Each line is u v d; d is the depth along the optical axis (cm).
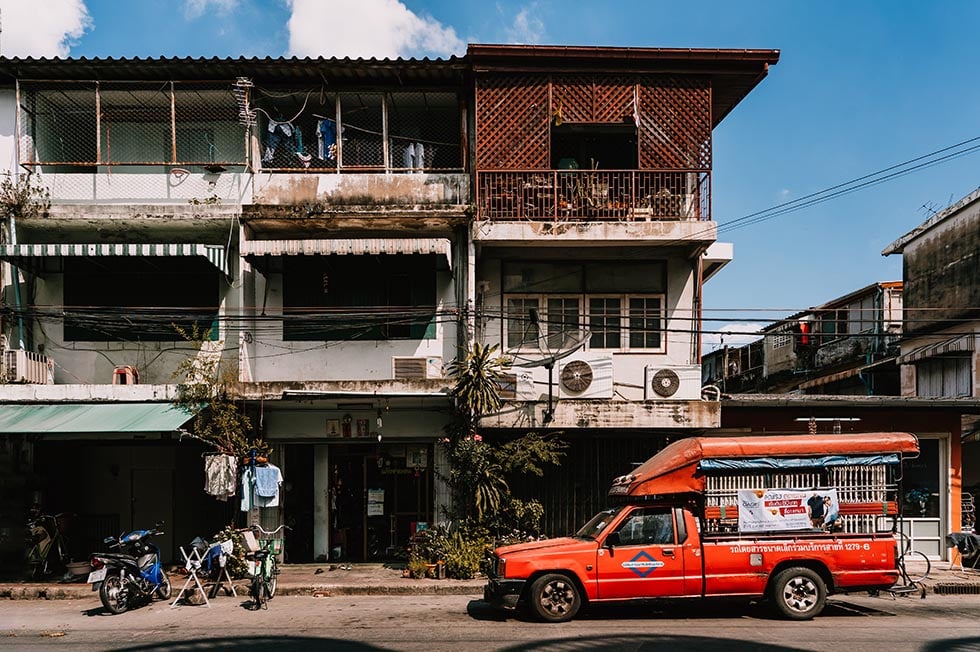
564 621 930
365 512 1470
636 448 1400
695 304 1428
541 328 1438
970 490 1680
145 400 1312
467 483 1287
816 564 955
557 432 1337
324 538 1452
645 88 1365
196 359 1332
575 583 938
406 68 1353
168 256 1302
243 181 1398
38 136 1416
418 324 1430
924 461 1498
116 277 1420
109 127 1440
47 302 1411
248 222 1385
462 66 1356
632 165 1450
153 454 1511
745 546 944
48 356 1399
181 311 1405
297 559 1451
